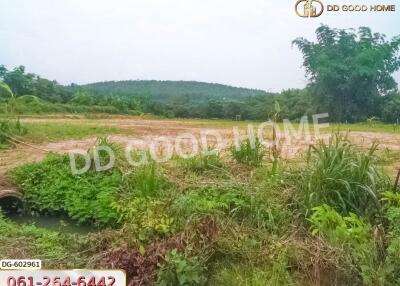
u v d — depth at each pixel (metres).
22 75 33.50
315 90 35.78
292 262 4.88
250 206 5.86
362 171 6.16
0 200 7.61
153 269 4.60
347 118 35.03
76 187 7.46
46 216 7.49
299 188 6.30
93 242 5.26
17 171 8.26
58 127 15.83
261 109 36.72
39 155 10.54
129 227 5.29
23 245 5.23
